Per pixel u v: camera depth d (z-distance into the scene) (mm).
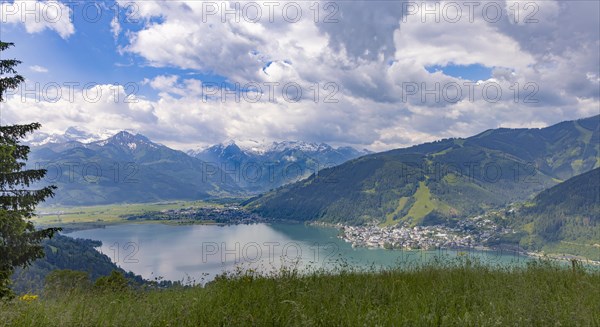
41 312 6344
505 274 9484
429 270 10234
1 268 12953
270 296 7270
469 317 5660
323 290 7629
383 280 8914
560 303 6547
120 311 6586
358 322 5590
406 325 5555
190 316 6105
